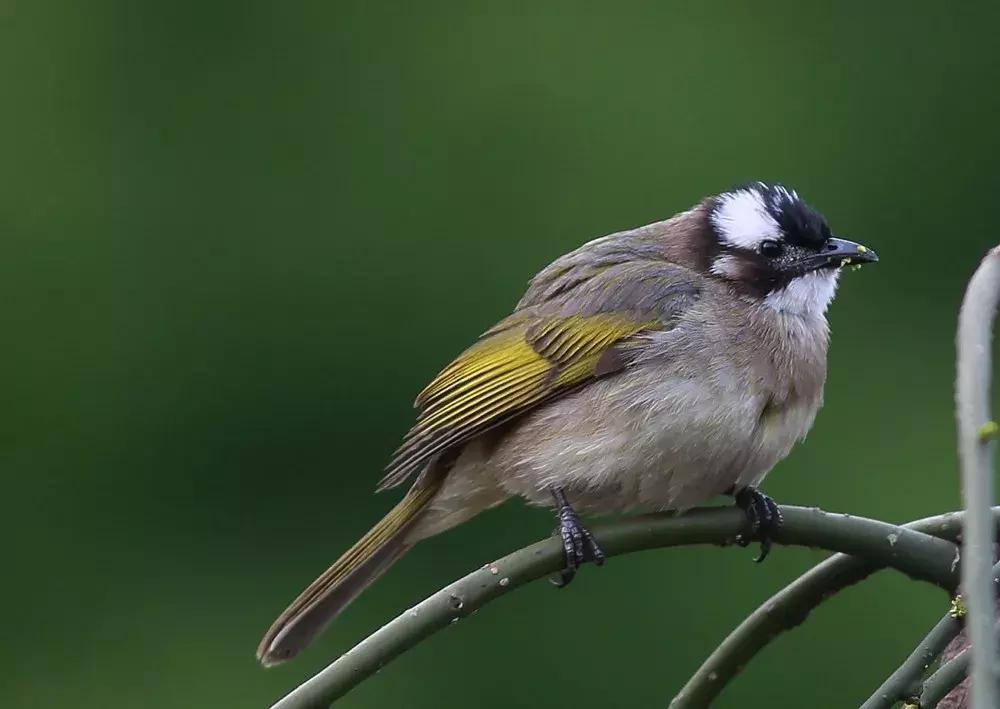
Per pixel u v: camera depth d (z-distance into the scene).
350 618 14.76
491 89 16.58
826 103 16.73
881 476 15.16
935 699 6.81
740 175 16.59
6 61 16.38
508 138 16.50
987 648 5.42
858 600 13.53
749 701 13.55
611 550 7.33
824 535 7.39
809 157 16.62
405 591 14.77
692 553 14.19
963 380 6.05
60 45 16.55
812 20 16.77
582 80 16.66
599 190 16.44
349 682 6.71
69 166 16.38
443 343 16.17
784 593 7.52
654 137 16.55
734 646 7.61
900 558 7.36
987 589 5.55
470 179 16.44
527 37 16.66
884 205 16.70
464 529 14.77
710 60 16.73
